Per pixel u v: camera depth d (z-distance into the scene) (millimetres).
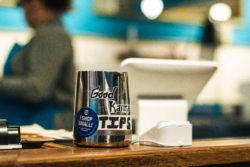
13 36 3926
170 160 1096
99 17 4359
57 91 2531
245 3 4945
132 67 1414
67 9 2611
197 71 1511
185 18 4711
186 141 1254
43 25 2504
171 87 1511
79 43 4293
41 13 2510
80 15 4273
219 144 1251
